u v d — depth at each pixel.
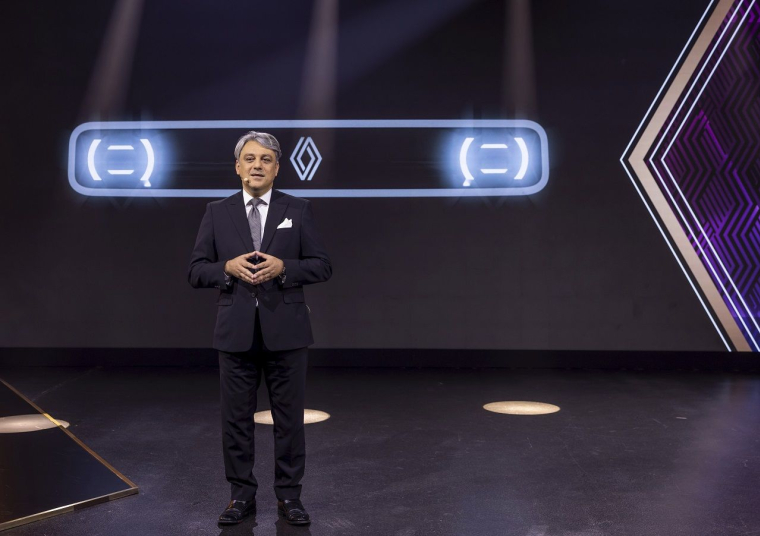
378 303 6.58
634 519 2.69
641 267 6.41
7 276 6.64
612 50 6.42
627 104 6.41
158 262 6.60
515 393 5.30
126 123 6.59
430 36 6.54
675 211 6.36
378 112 6.55
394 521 2.68
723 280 6.29
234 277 2.58
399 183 6.56
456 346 6.55
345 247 6.59
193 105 6.58
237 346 2.53
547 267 6.50
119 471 3.35
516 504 2.87
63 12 6.61
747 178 6.23
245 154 2.61
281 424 2.66
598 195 6.45
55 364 6.61
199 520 2.69
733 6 6.25
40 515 2.67
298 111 6.56
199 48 6.58
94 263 6.61
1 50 6.62
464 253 6.54
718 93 6.28
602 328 6.46
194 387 5.54
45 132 6.62
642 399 5.05
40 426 3.73
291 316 2.57
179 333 6.60
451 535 2.54
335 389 5.48
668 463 3.45
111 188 6.60
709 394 5.21
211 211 2.71
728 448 3.71
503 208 6.52
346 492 3.03
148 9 6.58
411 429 4.19
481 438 3.97
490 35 6.50
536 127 6.48
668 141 6.36
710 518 2.69
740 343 6.27
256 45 6.56
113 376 6.04
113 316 6.61
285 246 2.61
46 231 6.63
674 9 6.34
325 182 6.57
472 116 6.51
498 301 6.53
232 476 2.69
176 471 3.35
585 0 6.44
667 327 6.39
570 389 5.45
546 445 3.81
